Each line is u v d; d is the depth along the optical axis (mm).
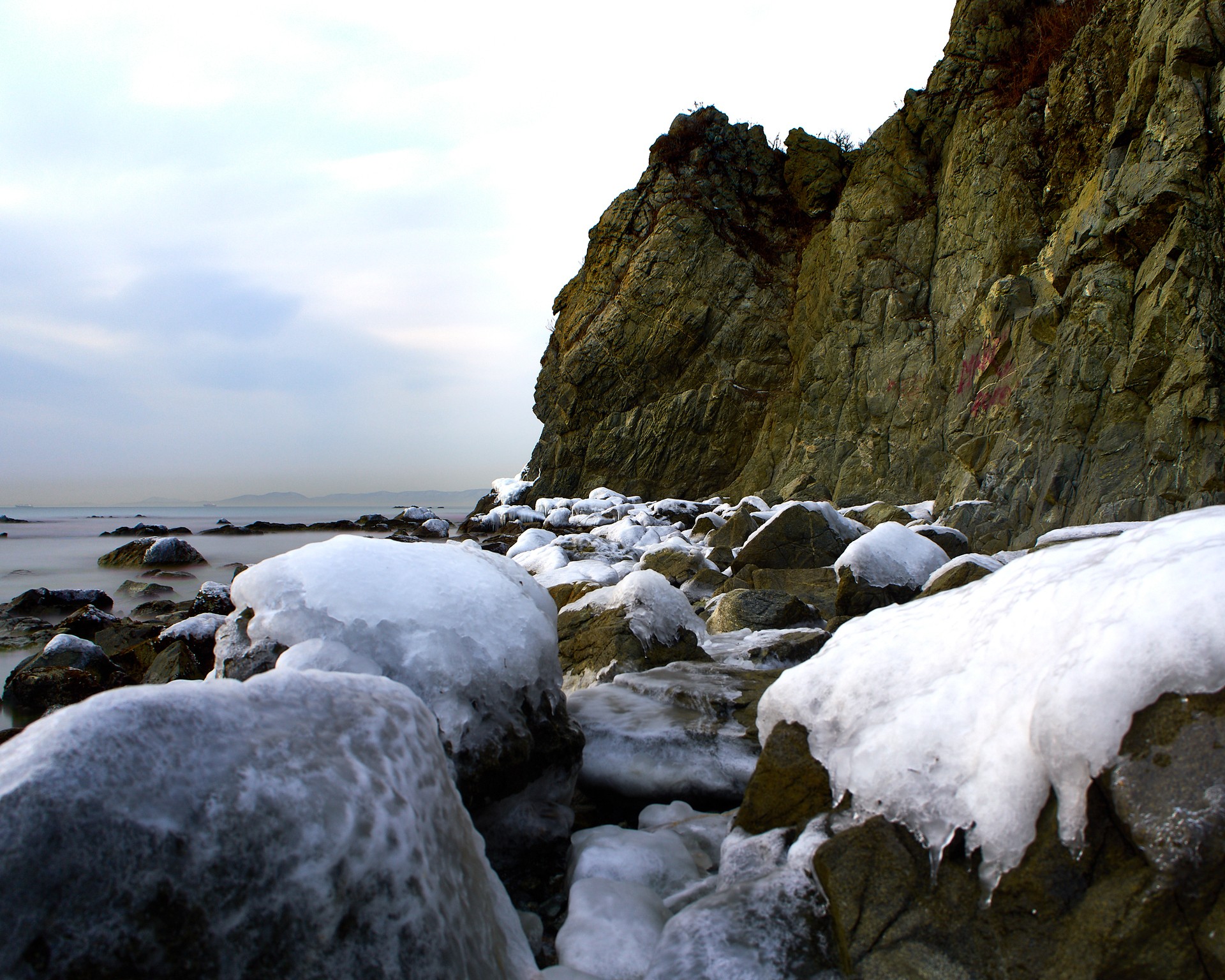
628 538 16969
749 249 28156
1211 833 1713
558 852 3211
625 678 4848
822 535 10430
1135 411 12234
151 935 1416
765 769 2859
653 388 28766
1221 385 10930
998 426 15148
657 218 29188
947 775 2236
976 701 2314
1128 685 1890
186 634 8289
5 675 8758
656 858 3043
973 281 19516
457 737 2967
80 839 1401
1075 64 15500
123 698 1618
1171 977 1714
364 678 2199
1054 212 16156
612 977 2293
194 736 1644
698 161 29141
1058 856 1934
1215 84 11703
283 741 1771
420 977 1697
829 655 2990
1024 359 15211
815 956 2160
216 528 33250
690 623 5871
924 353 20719
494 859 3096
